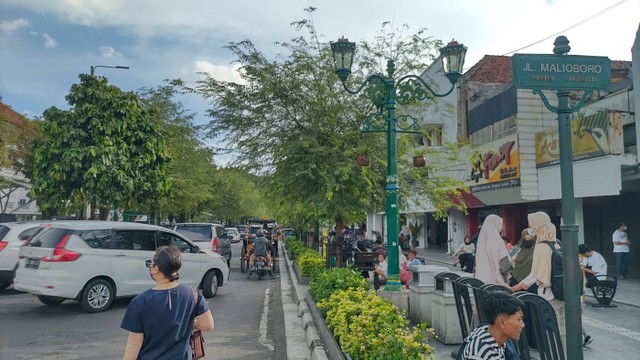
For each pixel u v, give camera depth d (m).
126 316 3.27
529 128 18.66
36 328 8.66
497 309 3.07
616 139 14.56
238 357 7.04
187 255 11.87
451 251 27.88
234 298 12.55
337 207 11.27
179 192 22.33
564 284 4.21
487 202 22.03
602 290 10.59
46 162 14.47
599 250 19.59
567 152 4.30
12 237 12.25
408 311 8.58
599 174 15.12
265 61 12.55
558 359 4.51
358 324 5.05
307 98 12.35
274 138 12.52
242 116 12.50
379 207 12.82
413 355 4.06
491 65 27.33
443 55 8.74
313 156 11.22
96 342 7.71
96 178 14.37
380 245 16.52
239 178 13.10
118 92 15.23
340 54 8.63
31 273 9.70
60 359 6.78
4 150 21.05
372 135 12.14
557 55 4.41
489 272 6.72
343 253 15.11
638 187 16.73
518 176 18.56
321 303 7.57
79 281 9.76
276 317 10.05
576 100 17.70
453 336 6.94
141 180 15.16
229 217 45.56
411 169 12.63
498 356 3.02
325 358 5.79
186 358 3.34
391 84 8.60
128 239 10.72
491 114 22.30
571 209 4.23
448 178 13.64
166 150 16.30
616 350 6.94
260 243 17.06
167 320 3.27
